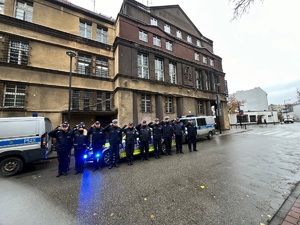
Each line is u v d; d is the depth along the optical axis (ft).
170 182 14.97
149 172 18.01
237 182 14.57
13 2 36.78
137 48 49.47
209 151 28.50
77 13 45.42
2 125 18.63
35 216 10.11
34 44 37.68
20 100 34.81
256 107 168.76
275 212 9.87
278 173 16.65
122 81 44.55
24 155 19.21
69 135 19.24
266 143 34.83
